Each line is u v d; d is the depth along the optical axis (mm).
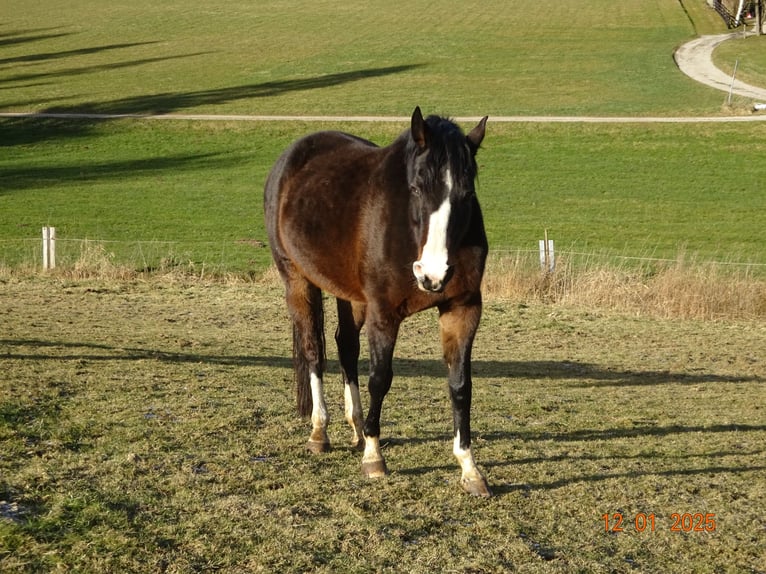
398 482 5859
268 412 7531
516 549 4910
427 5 99250
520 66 69062
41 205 33219
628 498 5875
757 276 22281
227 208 33438
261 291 17922
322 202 6191
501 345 13688
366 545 4832
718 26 82625
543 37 81188
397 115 52250
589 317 16062
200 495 5316
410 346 13188
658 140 45500
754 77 60656
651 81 61594
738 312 16594
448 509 5434
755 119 47938
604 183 38312
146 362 9469
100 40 84625
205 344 11922
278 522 5012
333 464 6285
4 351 9602
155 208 33156
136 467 5684
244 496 5379
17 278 18438
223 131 49375
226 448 6344
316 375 6797
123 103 57469
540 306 16906
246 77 67062
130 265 21281
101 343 11148
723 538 5316
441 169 5184
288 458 6293
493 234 29703
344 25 89750
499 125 48781
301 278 6852
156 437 6418
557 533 5223
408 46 78375
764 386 10984
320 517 5164
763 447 7523
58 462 5668
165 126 50281
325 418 6656
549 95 58094
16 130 49812
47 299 16047
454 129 5297
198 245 26531
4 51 80125
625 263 24453
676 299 16828
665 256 26547
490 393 9633
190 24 92062
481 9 96188
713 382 11219
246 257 24641
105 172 40844
